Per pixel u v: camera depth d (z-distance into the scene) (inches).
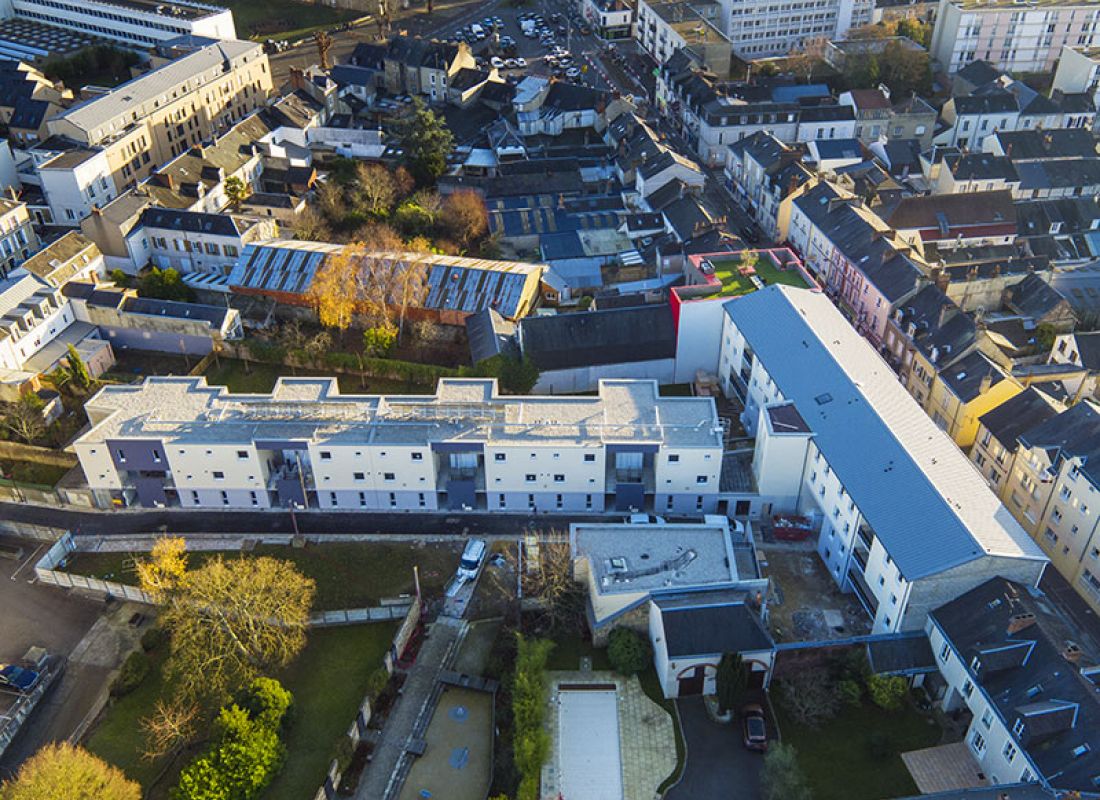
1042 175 6909.5
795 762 3157.0
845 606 3873.0
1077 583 3969.0
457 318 5556.1
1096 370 4877.0
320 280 5644.7
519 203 6919.3
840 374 4279.0
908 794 3129.9
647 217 6417.3
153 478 4397.1
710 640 3415.4
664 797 3166.8
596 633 3646.7
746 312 4884.4
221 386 4766.2
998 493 4453.7
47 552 4202.8
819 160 7180.1
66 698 3577.8
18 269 5551.2
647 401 4478.3
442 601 3912.4
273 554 4160.9
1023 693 3061.0
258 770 3117.6
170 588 3710.6
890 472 3737.7
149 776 3272.6
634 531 3902.6
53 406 4921.3
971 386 4640.8
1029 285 5644.7
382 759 3324.3
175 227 6127.0
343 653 3695.9
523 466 4259.4
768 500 4306.1
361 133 7608.3
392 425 4328.3
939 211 6348.4
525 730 3176.7
